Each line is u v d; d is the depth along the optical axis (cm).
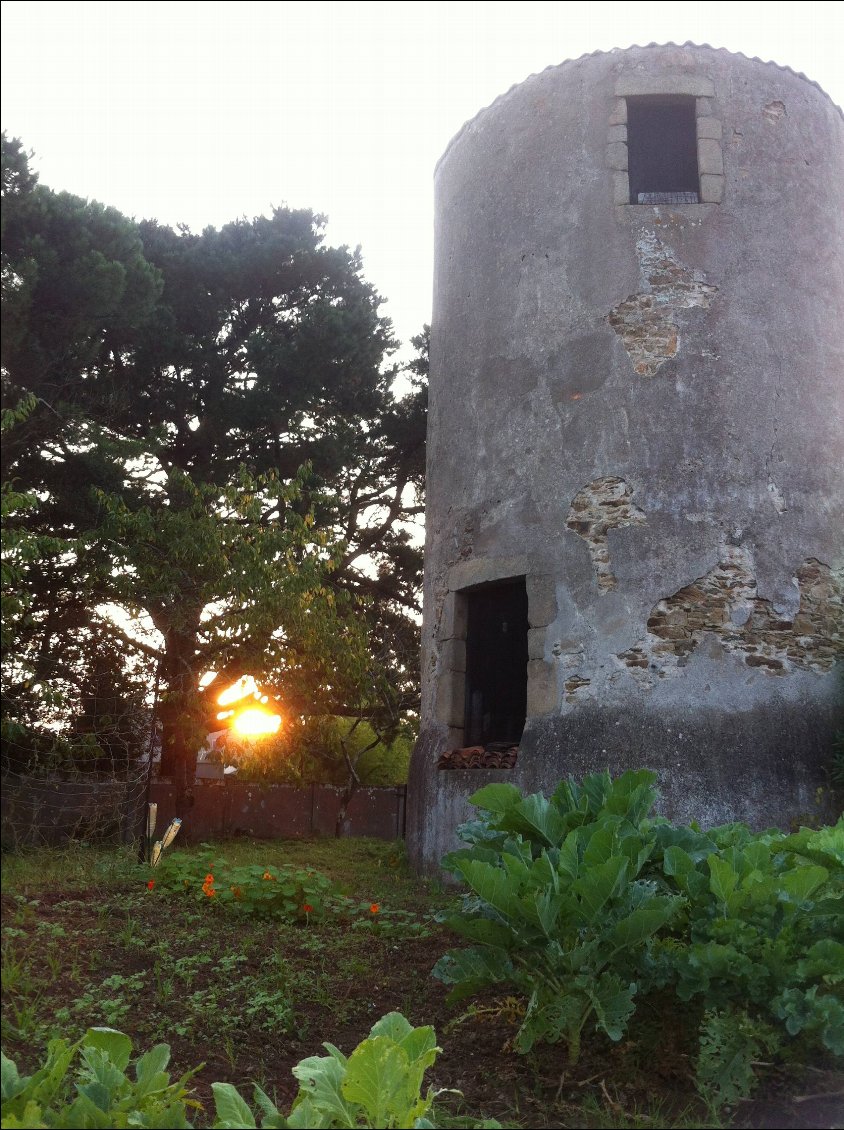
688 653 747
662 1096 373
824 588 783
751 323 816
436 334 975
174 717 961
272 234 1349
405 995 489
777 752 725
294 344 1305
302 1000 472
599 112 864
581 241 847
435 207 1029
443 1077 397
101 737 896
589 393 814
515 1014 443
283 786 1469
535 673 782
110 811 815
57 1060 319
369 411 1491
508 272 883
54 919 541
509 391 858
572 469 805
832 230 874
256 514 973
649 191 952
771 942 377
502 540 831
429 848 820
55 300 941
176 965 484
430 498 943
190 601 947
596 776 498
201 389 1280
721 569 764
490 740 842
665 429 791
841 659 771
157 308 1187
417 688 1493
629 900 401
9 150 920
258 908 605
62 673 932
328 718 1238
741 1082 353
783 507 785
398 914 629
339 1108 288
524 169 892
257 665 951
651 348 808
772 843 451
